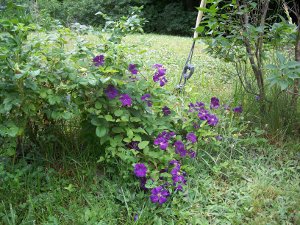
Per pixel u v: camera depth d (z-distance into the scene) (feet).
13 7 8.82
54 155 8.94
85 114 8.52
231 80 15.01
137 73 9.07
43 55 7.80
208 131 9.22
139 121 8.35
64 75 7.64
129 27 9.39
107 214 7.36
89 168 8.57
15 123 7.70
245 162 9.51
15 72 6.90
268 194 8.34
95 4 46.85
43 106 8.13
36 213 7.32
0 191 7.72
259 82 11.13
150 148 8.48
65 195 7.88
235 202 8.11
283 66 8.54
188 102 10.68
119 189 7.99
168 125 8.84
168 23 49.57
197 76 16.05
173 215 7.59
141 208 7.64
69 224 7.23
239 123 11.01
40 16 12.00
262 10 11.01
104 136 7.99
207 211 7.85
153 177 7.75
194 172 8.77
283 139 10.61
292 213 7.77
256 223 7.47
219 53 11.21
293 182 8.77
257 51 10.91
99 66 7.99
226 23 10.78
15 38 7.34
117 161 8.22
